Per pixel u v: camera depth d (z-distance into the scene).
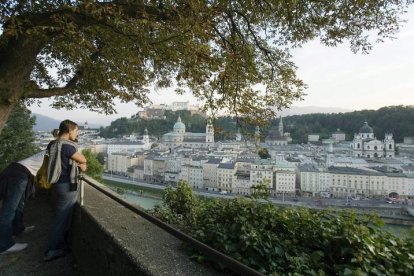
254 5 5.66
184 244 3.03
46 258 4.55
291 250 3.13
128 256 2.72
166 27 4.62
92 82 7.48
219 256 1.83
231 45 5.96
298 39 6.32
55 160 4.36
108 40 5.68
